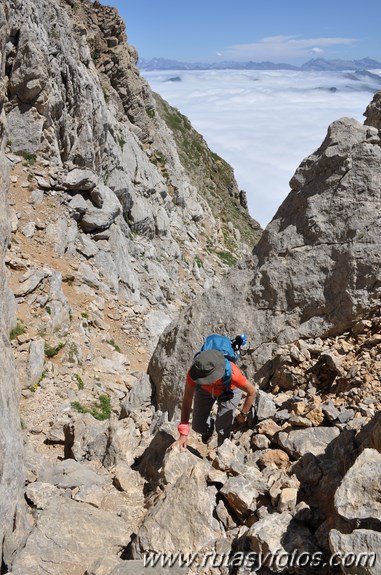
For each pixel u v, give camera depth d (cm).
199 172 6138
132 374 1603
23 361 1334
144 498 618
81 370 1464
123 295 2059
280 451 591
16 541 524
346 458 525
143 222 2791
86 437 782
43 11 2189
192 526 512
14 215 1839
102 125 2534
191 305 887
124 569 471
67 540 530
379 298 724
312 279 780
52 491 615
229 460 577
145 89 3903
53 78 2111
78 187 2077
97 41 3512
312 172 827
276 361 763
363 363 666
